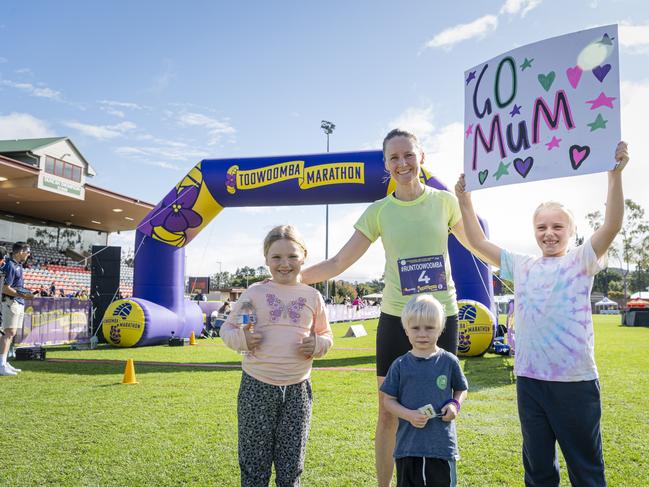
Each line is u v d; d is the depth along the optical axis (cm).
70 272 2411
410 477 220
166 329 1144
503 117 253
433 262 265
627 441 347
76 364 784
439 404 225
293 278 246
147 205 2280
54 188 1866
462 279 951
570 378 204
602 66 226
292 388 233
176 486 270
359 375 660
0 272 646
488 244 254
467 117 269
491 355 939
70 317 1252
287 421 230
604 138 221
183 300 1204
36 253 2427
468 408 456
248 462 225
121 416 425
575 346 206
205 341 1320
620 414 425
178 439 356
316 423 402
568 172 228
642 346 1055
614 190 212
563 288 213
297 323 239
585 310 210
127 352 1002
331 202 981
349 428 386
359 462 307
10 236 2319
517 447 336
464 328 888
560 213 227
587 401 203
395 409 228
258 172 995
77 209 2278
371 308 3419
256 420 227
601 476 201
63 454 323
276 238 246
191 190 1052
